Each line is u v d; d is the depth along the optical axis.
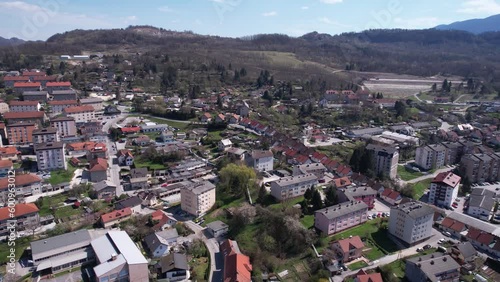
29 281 137.50
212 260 155.25
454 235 178.50
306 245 162.38
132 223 177.12
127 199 191.50
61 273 143.25
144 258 140.38
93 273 141.88
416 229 166.50
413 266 141.12
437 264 141.00
